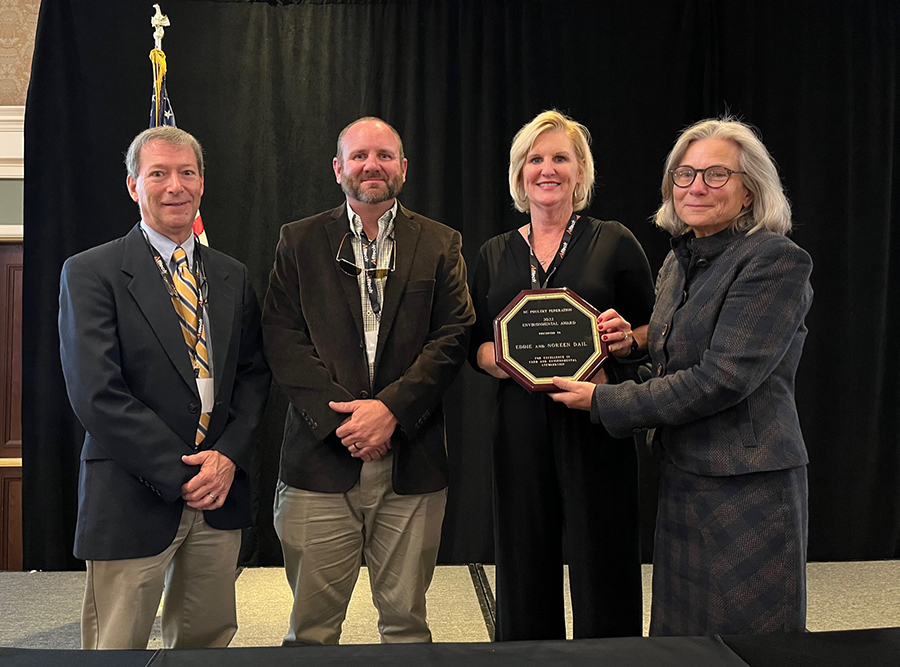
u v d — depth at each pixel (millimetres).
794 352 1660
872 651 1000
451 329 2064
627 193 3889
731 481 1583
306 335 2084
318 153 3791
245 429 1992
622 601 1991
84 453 1874
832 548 3896
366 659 992
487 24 3844
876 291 3904
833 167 3895
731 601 1548
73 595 3301
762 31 3902
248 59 3762
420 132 3820
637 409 1673
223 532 1971
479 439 3789
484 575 3594
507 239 2199
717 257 1693
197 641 1969
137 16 3713
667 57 3895
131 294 1885
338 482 2000
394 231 2102
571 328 1916
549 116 2139
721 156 1650
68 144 3652
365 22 3805
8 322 3996
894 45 3936
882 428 3943
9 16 3879
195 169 1998
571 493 1980
